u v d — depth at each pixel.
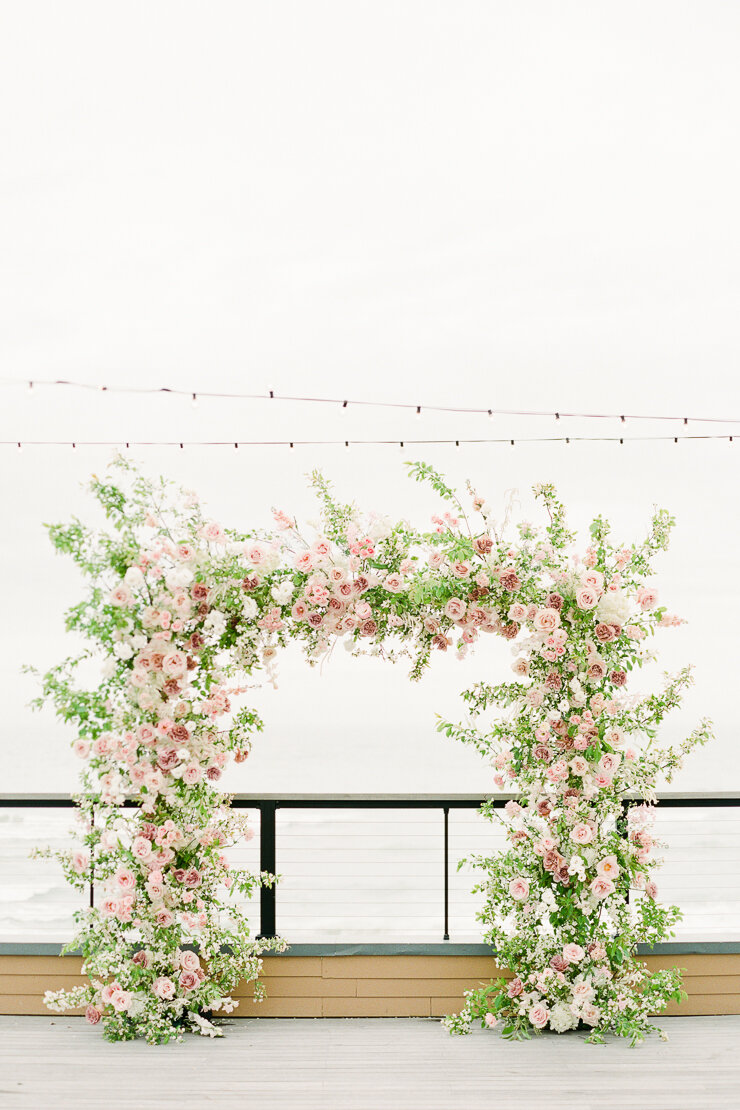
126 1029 3.81
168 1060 3.58
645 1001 3.85
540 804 3.93
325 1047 3.73
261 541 3.93
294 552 3.91
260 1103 3.18
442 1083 3.35
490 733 4.05
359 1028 3.97
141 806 4.00
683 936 4.23
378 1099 3.21
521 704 4.06
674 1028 3.95
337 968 4.14
